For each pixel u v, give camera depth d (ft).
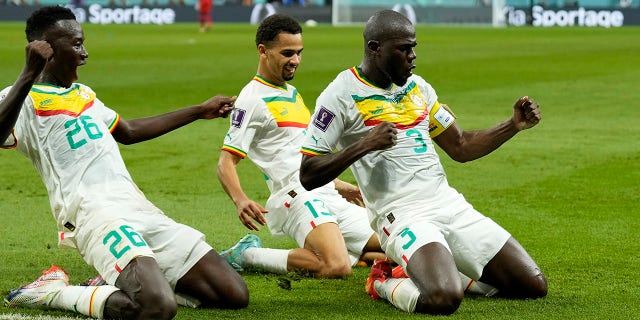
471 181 43.11
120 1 227.81
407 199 25.55
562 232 33.73
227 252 29.40
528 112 26.27
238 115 29.17
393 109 25.73
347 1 214.48
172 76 87.20
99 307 23.22
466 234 25.55
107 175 24.79
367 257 30.07
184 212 37.40
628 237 32.94
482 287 26.20
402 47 25.22
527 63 101.04
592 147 51.55
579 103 69.26
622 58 107.04
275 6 223.30
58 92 25.00
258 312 24.68
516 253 25.68
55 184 24.66
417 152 25.81
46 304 24.35
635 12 208.54
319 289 27.20
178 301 25.07
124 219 24.21
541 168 45.93
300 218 28.94
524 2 222.48
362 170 25.93
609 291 26.58
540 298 25.86
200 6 178.40
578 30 182.39
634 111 65.16
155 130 26.68
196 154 49.85
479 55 111.96
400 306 24.73
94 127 25.14
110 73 89.86
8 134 22.95
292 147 29.73
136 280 23.02
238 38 150.92
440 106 26.89
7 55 109.60
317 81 82.79
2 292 26.17
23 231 34.09
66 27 24.75
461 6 209.56
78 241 24.39
